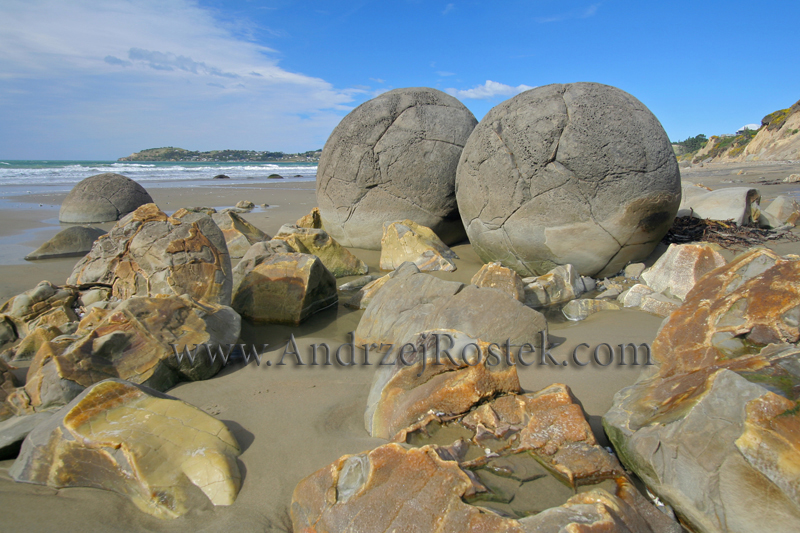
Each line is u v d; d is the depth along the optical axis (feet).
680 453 6.15
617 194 16.40
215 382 10.84
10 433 8.14
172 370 10.62
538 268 18.40
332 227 24.80
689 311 9.66
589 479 6.45
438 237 22.08
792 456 5.45
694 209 26.20
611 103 16.57
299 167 167.02
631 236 17.06
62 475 7.14
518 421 7.39
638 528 5.49
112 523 6.41
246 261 16.97
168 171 122.21
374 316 13.28
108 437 7.19
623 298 15.81
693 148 250.16
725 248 19.93
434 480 5.95
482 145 18.37
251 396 10.03
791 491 5.31
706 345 8.87
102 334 10.41
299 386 10.52
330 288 16.75
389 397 8.16
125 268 14.94
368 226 23.71
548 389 7.82
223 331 11.78
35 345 12.21
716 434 5.98
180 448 7.27
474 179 18.79
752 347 8.50
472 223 19.56
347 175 23.39
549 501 6.06
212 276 14.44
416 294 13.04
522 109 17.44
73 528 6.28
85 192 37.47
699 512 5.88
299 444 8.12
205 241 14.79
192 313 11.55
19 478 7.28
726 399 6.26
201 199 54.85
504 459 6.72
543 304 16.03
